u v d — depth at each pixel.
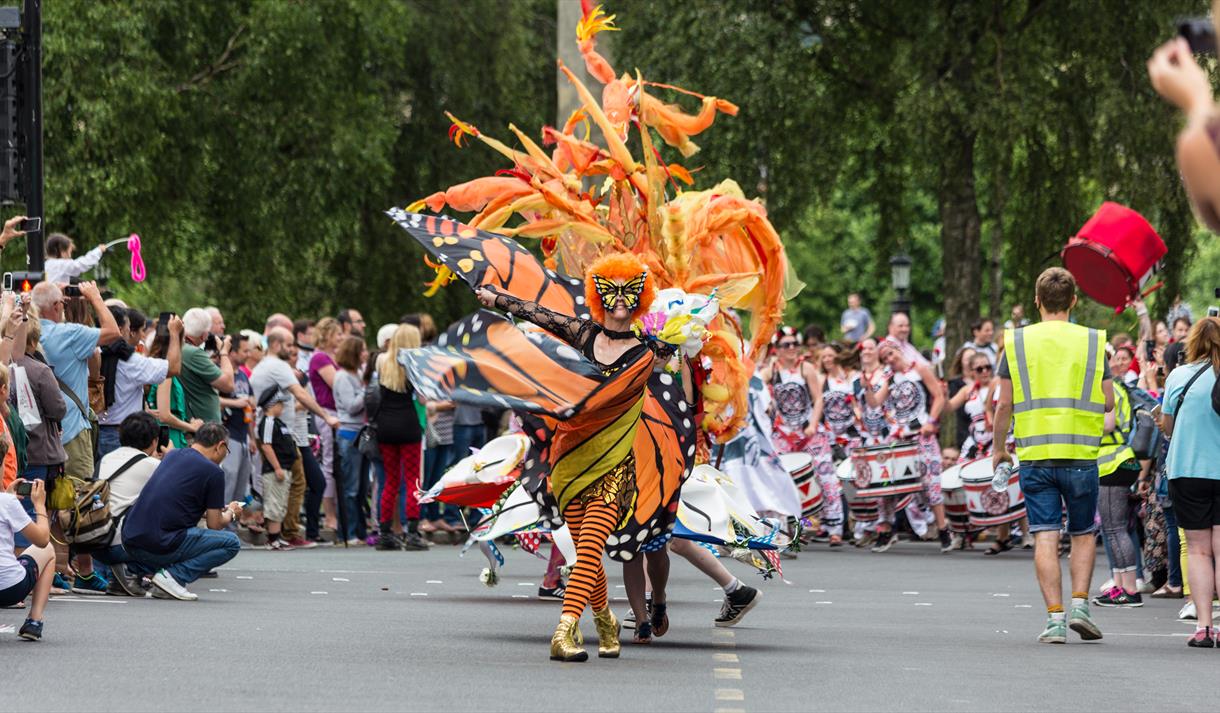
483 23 63.69
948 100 45.16
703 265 19.08
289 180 54.06
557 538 18.75
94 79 47.00
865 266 112.56
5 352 20.06
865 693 13.21
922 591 24.70
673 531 16.59
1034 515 17.89
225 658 14.52
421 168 63.56
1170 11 45.06
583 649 14.92
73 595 20.61
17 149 23.16
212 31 52.47
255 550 30.95
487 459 19.86
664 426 15.27
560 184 18.84
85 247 48.72
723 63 47.91
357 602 20.78
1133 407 24.36
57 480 20.55
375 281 64.12
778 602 22.45
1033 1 48.16
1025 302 50.88
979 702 12.87
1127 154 45.50
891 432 34.03
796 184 49.59
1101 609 22.69
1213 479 17.81
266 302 55.84
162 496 20.52
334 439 33.22
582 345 14.97
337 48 54.03
